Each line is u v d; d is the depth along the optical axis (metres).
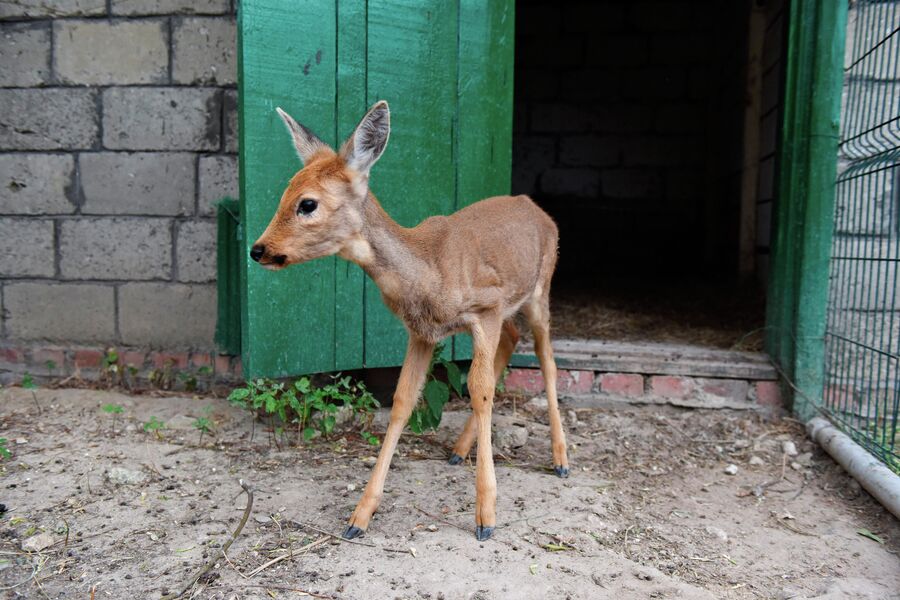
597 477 3.54
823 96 4.04
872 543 3.05
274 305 3.78
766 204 6.26
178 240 4.58
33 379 4.71
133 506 3.04
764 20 6.58
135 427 3.95
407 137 3.97
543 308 3.65
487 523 2.83
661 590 2.52
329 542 2.77
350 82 3.83
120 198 4.59
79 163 4.59
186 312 4.62
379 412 4.24
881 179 4.12
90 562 2.62
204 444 3.74
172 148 4.52
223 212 4.41
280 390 4.01
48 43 4.52
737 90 7.30
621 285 7.46
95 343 4.71
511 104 4.30
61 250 4.66
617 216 9.24
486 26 4.14
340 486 3.27
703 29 8.91
